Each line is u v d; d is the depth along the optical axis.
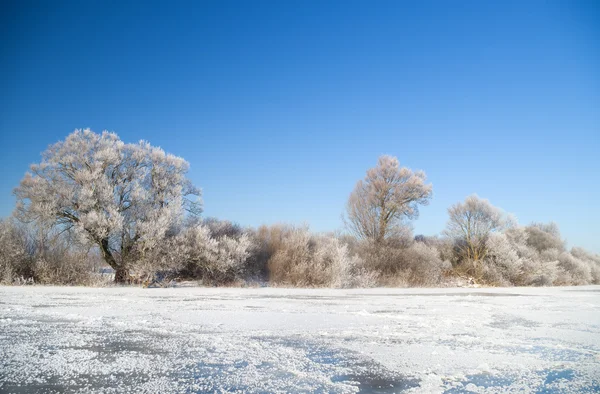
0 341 8.37
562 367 6.96
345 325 10.80
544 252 45.81
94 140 27.52
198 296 18.53
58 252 25.91
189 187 30.62
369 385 5.92
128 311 12.88
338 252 29.31
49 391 5.46
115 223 24.91
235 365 6.82
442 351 7.97
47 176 26.31
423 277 33.84
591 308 15.49
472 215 42.56
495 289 29.77
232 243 27.59
